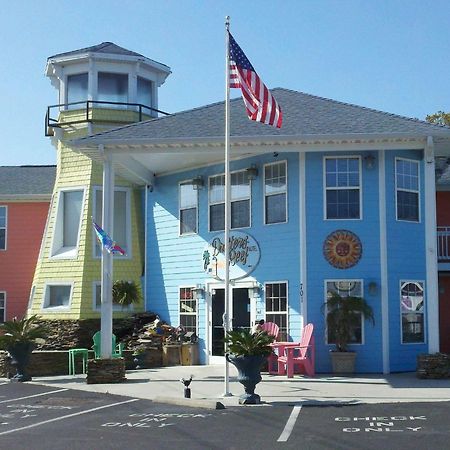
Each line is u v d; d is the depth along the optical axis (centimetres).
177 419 1092
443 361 1579
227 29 1391
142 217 2292
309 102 1955
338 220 1748
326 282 1738
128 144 1702
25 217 2675
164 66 2477
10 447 906
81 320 2156
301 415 1104
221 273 1945
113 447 891
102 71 2370
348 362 1681
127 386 1516
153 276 2164
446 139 1675
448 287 2159
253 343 1230
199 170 2039
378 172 1750
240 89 1384
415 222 1781
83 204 2273
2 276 2642
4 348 1684
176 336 1988
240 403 1234
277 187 1827
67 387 1535
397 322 1734
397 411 1120
